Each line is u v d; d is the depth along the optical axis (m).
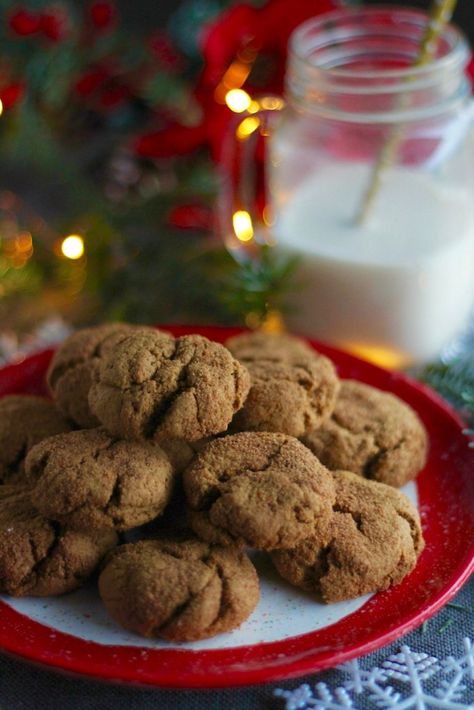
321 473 0.41
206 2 0.66
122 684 0.38
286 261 0.54
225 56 0.60
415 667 0.40
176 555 0.40
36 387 0.51
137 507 0.40
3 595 0.41
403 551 0.41
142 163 0.66
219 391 0.41
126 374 0.41
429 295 0.53
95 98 0.65
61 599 0.41
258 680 0.38
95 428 0.43
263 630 0.40
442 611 0.43
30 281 0.59
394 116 0.52
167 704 0.39
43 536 0.41
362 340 0.55
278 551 0.41
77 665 0.38
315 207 0.55
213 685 0.37
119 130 0.66
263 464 0.41
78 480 0.40
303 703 0.39
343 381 0.49
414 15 0.54
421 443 0.47
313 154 0.55
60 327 0.58
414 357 0.56
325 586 0.41
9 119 0.62
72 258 0.59
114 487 0.40
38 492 0.40
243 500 0.40
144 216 0.61
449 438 0.48
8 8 0.63
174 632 0.39
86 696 0.40
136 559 0.40
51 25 0.62
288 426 0.44
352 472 0.45
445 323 0.55
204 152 0.63
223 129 0.60
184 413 0.41
